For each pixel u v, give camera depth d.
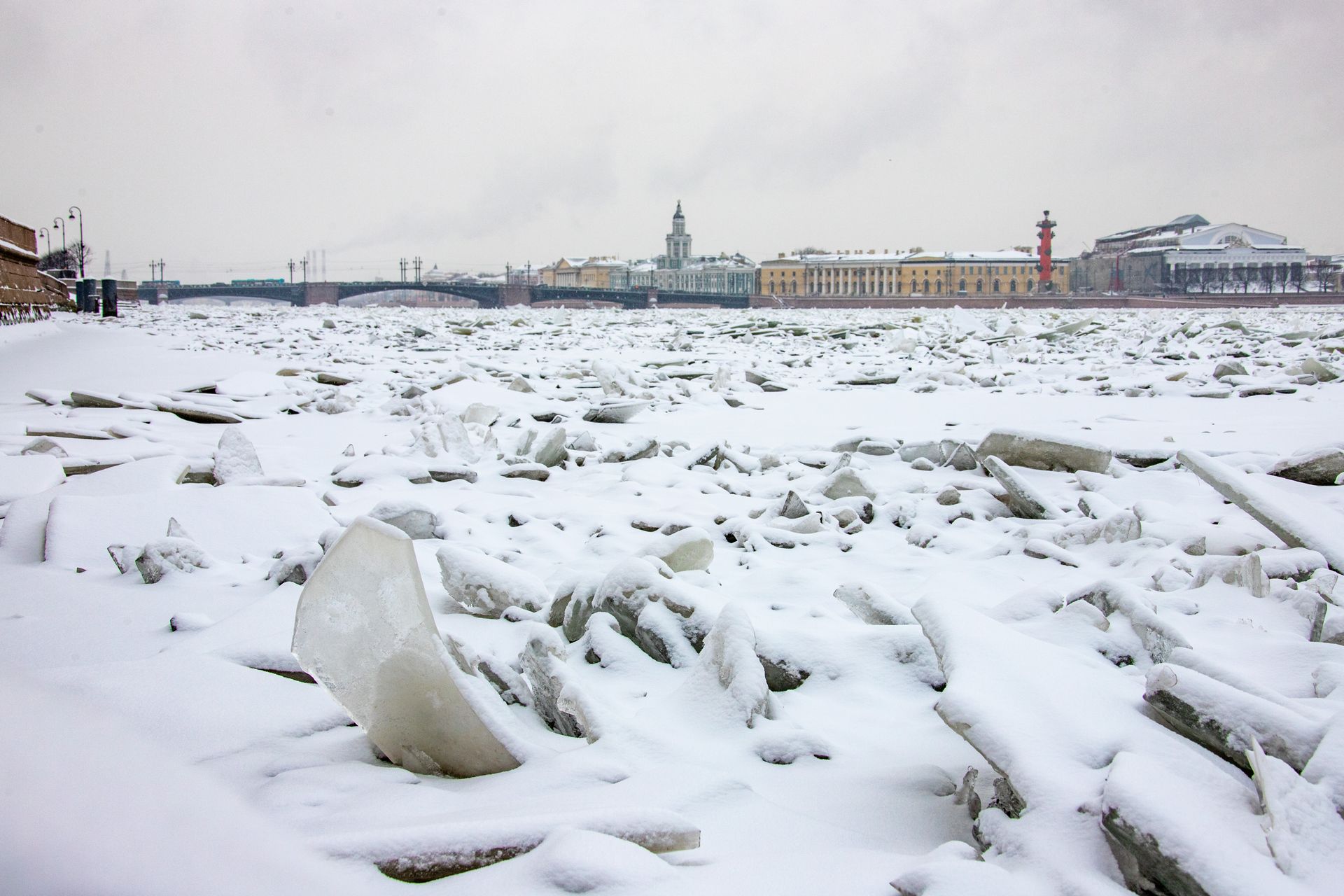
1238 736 2.88
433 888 2.30
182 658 4.14
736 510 8.00
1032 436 9.76
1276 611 4.91
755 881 2.39
